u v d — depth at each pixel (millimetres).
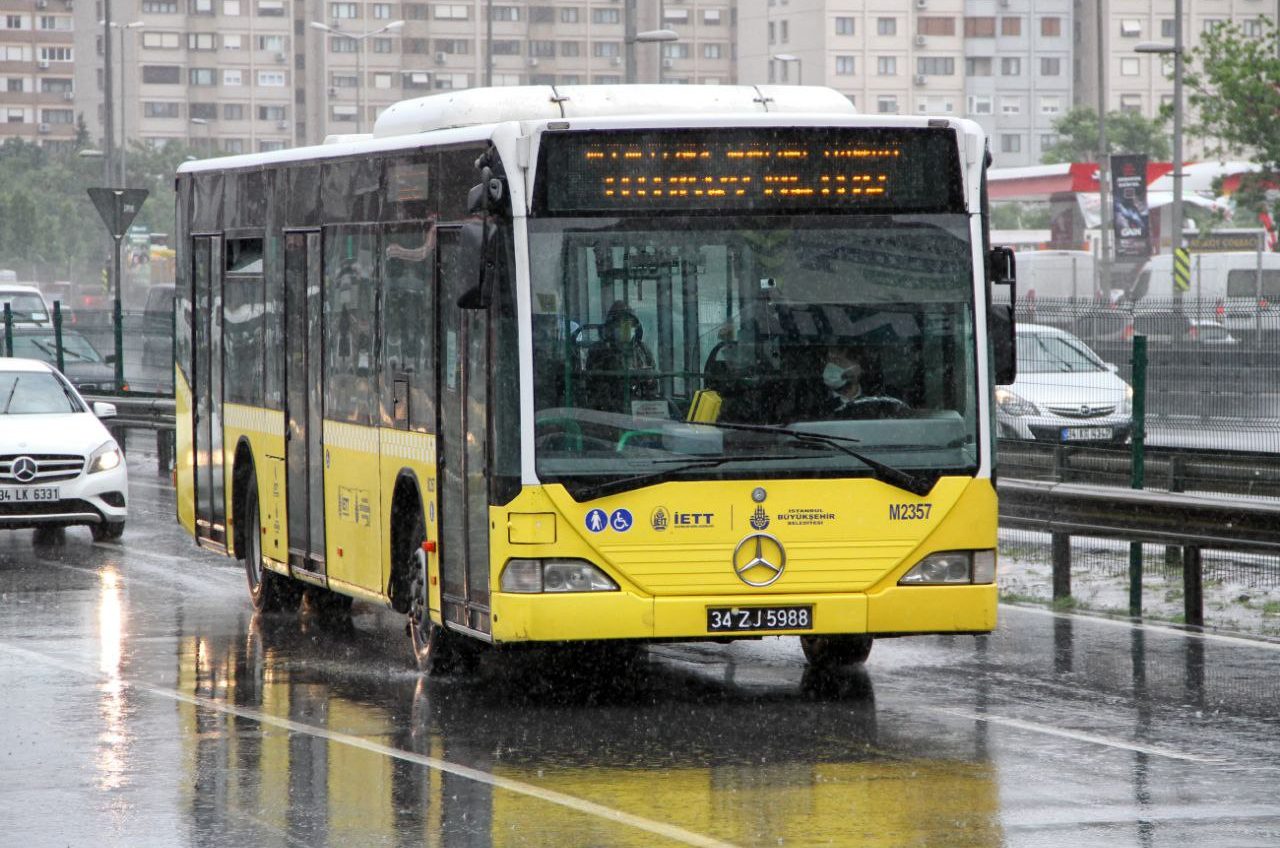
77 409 34125
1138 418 26375
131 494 41844
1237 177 109688
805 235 17812
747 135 17750
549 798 14398
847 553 17734
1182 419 38594
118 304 51375
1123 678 19625
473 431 18156
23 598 26344
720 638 17609
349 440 21609
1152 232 129875
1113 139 185750
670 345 17609
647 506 17469
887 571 17781
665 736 16750
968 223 18078
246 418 25250
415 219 19625
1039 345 44156
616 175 17594
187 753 16297
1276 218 94688
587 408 17484
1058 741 16406
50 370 34719
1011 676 19766
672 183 17672
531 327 17422
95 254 195625
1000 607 25109
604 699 18625
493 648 21688
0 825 13820
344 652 21844
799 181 17812
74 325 62906
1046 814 13750
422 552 19828
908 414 17891
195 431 27672
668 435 17516
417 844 13109
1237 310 39125
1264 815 13695
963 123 18062
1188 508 23609
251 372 25078
